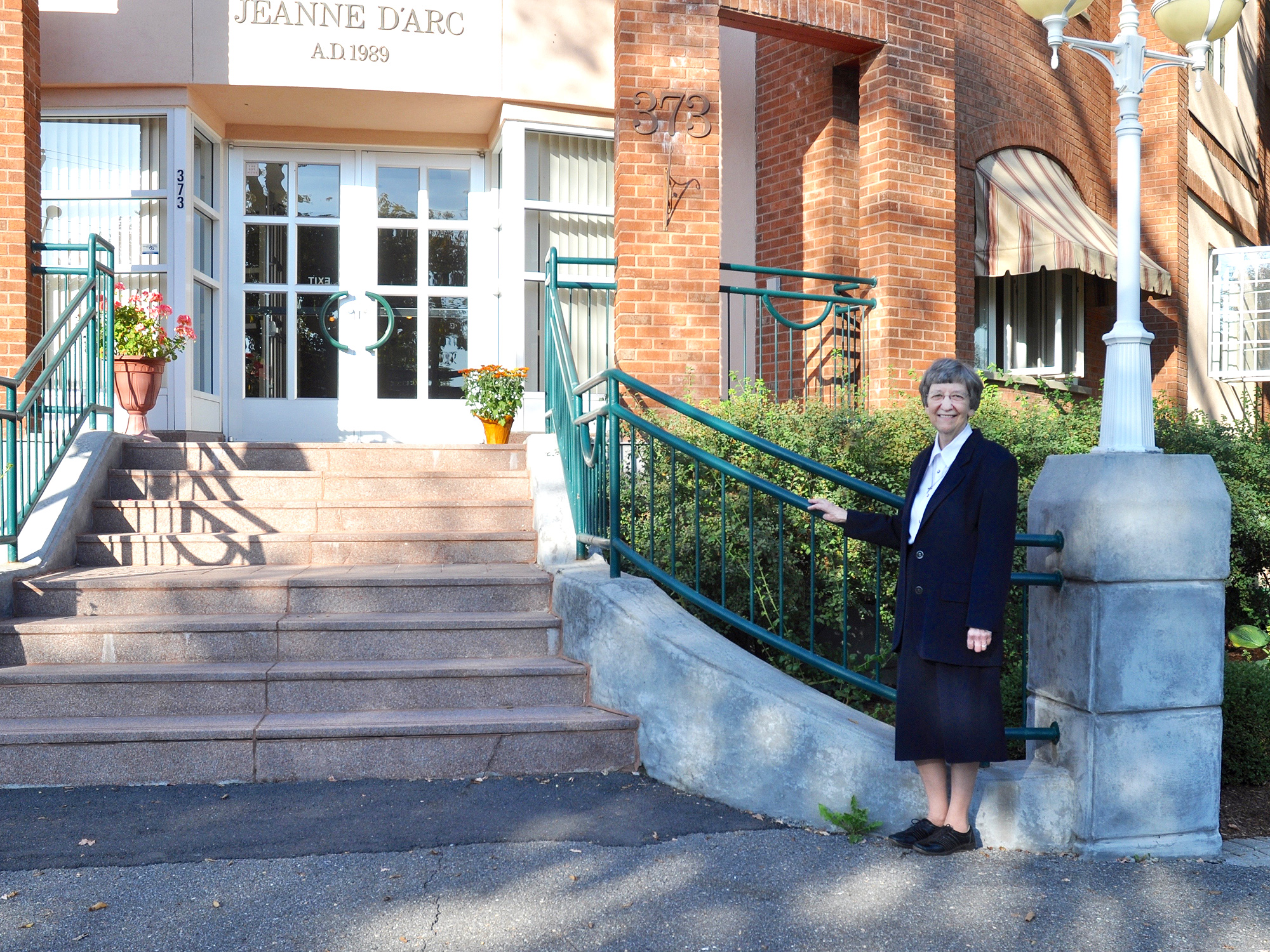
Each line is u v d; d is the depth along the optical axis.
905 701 3.43
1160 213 10.90
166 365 7.25
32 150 6.83
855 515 3.67
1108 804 3.61
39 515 5.34
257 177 8.45
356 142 8.45
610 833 3.59
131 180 7.82
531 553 5.64
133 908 2.97
